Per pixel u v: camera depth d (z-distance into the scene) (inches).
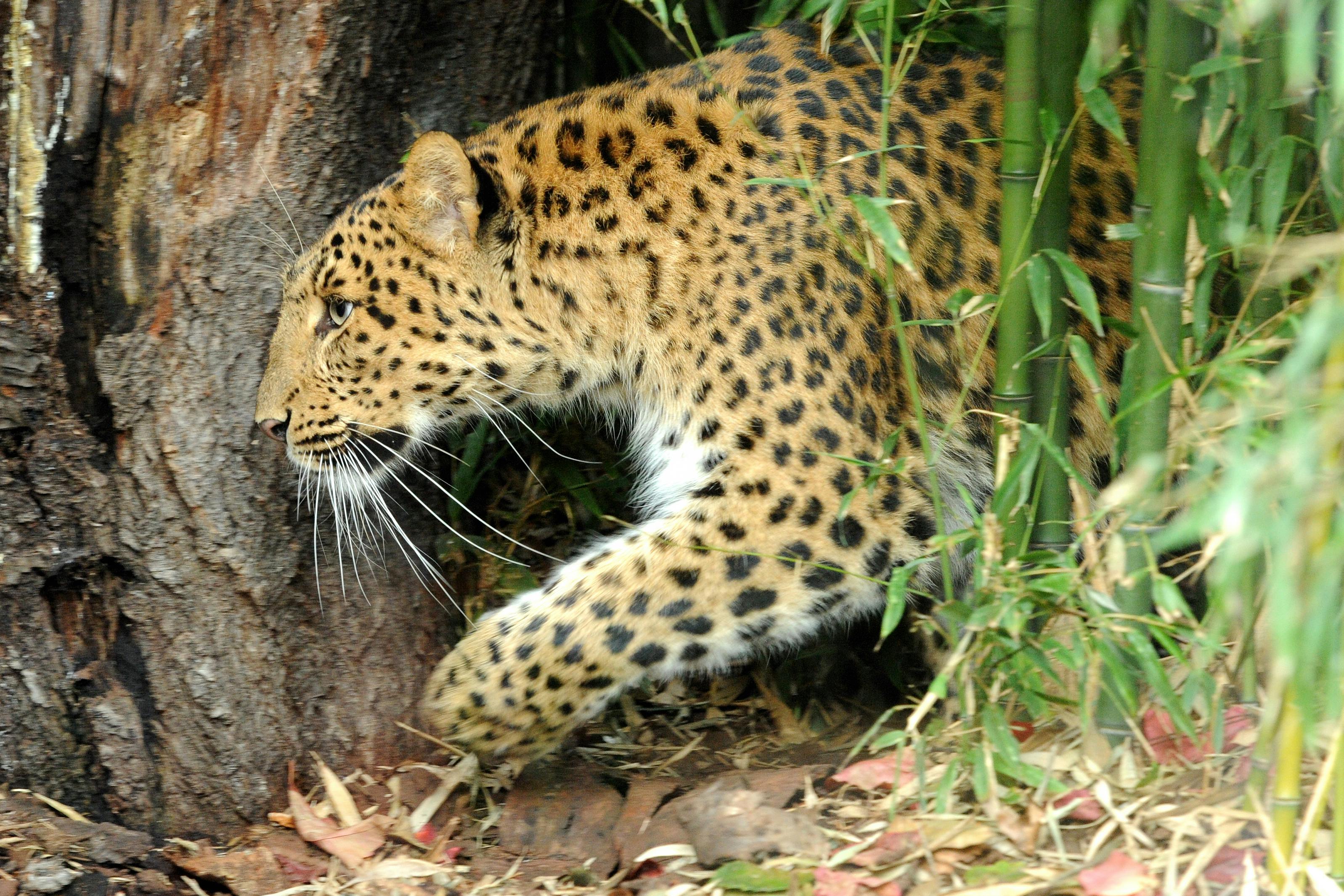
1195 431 192.2
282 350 275.1
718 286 269.6
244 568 272.8
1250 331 220.2
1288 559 154.8
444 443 320.5
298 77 268.1
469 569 318.0
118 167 261.0
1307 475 151.7
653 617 260.8
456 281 282.5
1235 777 219.9
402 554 298.4
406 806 279.6
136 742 269.7
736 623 264.2
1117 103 285.6
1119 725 232.5
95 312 264.8
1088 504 241.9
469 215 274.5
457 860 262.5
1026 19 213.9
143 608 269.7
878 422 268.1
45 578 262.4
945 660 286.4
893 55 284.4
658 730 306.8
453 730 271.1
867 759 278.1
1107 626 212.8
